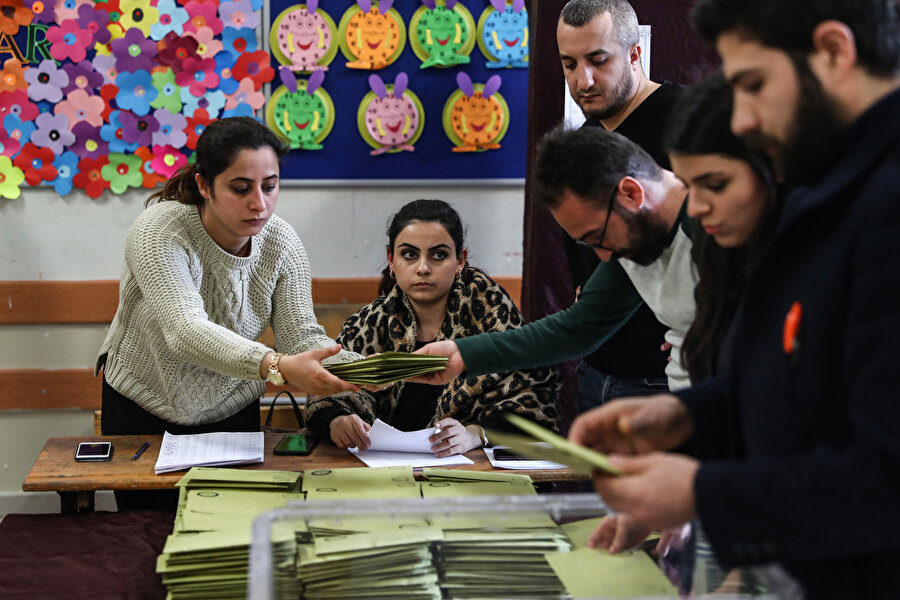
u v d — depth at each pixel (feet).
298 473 5.68
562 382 9.23
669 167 7.20
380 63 9.97
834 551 2.42
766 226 3.13
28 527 5.34
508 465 6.28
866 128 2.48
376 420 6.63
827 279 2.53
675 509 2.60
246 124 6.44
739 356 2.94
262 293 7.11
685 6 8.84
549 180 4.73
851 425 2.52
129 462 6.26
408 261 7.06
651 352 7.14
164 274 6.42
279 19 9.82
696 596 3.06
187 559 4.17
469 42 10.07
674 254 4.90
